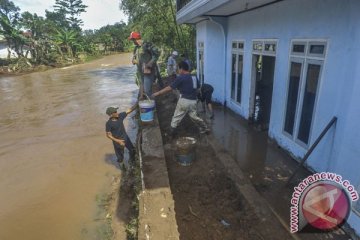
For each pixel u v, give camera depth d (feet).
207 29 32.40
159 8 63.67
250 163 19.33
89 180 21.48
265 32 22.36
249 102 26.58
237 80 29.71
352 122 12.98
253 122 26.96
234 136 24.11
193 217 14.34
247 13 25.58
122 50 200.13
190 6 30.01
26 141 29.89
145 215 13.64
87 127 33.60
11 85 67.82
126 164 23.30
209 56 33.24
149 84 27.45
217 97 34.40
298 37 17.87
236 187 15.84
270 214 13.50
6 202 19.16
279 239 12.15
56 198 19.38
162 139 22.65
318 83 16.20
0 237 15.96
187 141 19.16
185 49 64.08
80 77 78.54
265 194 15.69
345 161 13.58
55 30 130.41
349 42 13.48
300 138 18.74
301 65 17.80
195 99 21.76
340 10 14.02
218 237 12.92
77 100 48.44
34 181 21.72
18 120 37.70
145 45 28.09
